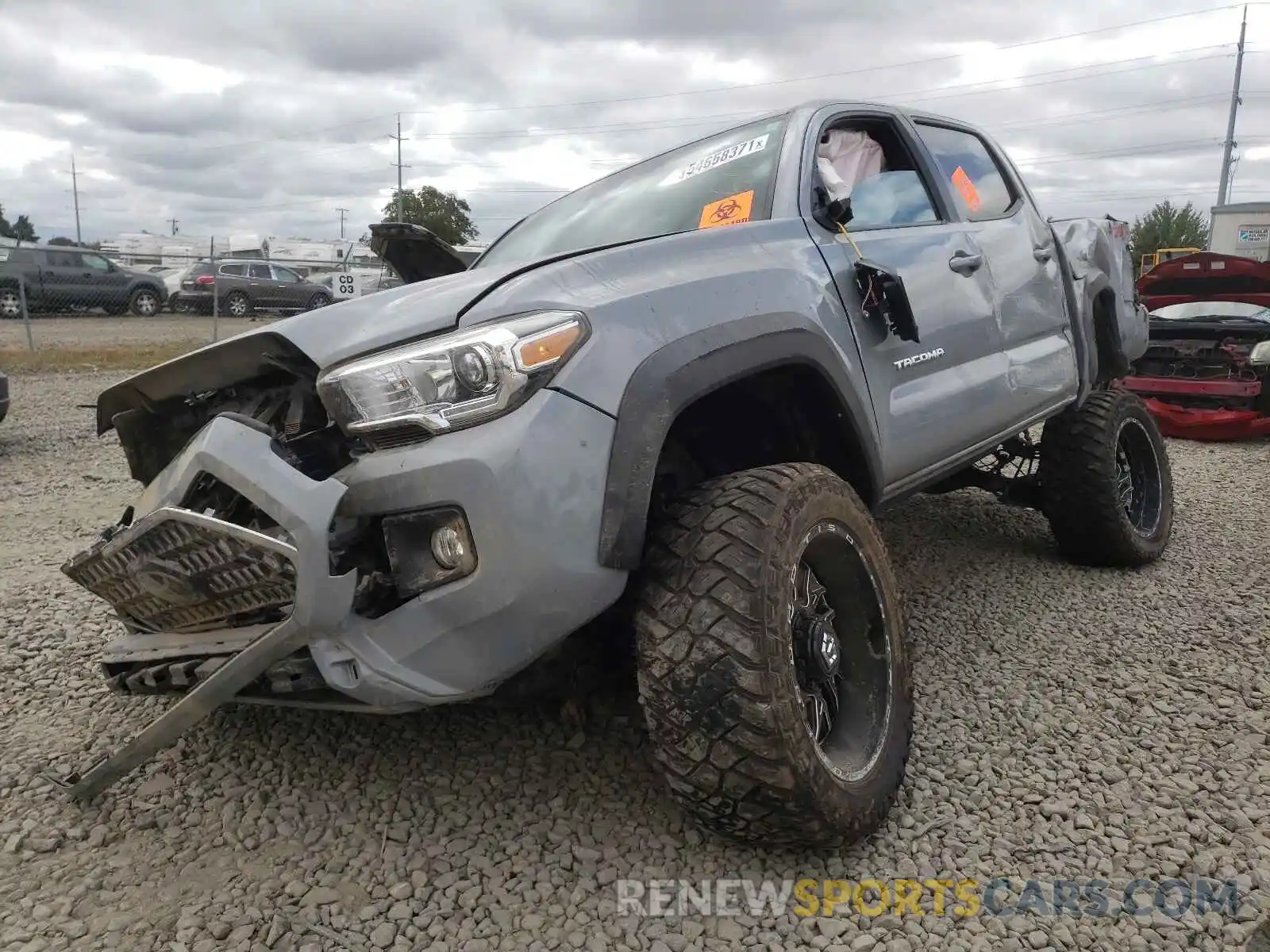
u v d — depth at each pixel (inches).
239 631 82.7
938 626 143.9
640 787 97.8
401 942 76.4
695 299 87.1
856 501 93.8
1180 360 338.0
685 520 83.0
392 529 77.2
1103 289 182.1
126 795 98.1
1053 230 171.2
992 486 177.9
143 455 102.9
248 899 81.5
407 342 78.7
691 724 77.4
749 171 117.6
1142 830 91.4
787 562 80.4
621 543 75.5
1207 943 76.4
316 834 91.0
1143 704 117.7
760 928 78.5
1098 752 106.0
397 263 136.8
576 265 84.3
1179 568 171.5
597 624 93.2
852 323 106.7
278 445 76.9
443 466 73.3
